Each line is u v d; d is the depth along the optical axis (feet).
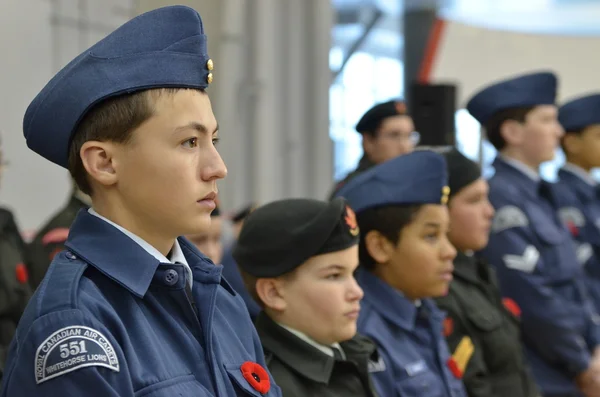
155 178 4.79
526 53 42.93
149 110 4.78
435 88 17.53
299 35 25.36
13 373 4.49
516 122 14.60
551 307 13.35
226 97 22.57
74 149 4.90
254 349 5.61
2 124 17.56
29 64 18.13
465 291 11.11
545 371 13.62
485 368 10.82
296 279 7.51
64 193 19.02
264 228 7.62
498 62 42.42
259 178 23.84
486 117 14.99
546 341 13.41
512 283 13.43
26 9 18.07
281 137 24.88
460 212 11.11
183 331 4.91
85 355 4.38
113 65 4.81
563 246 13.92
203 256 5.35
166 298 4.97
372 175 9.39
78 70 4.84
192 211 4.87
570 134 18.35
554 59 43.27
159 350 4.74
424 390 8.86
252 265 7.62
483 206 11.26
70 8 18.93
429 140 17.52
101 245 4.86
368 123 14.84
